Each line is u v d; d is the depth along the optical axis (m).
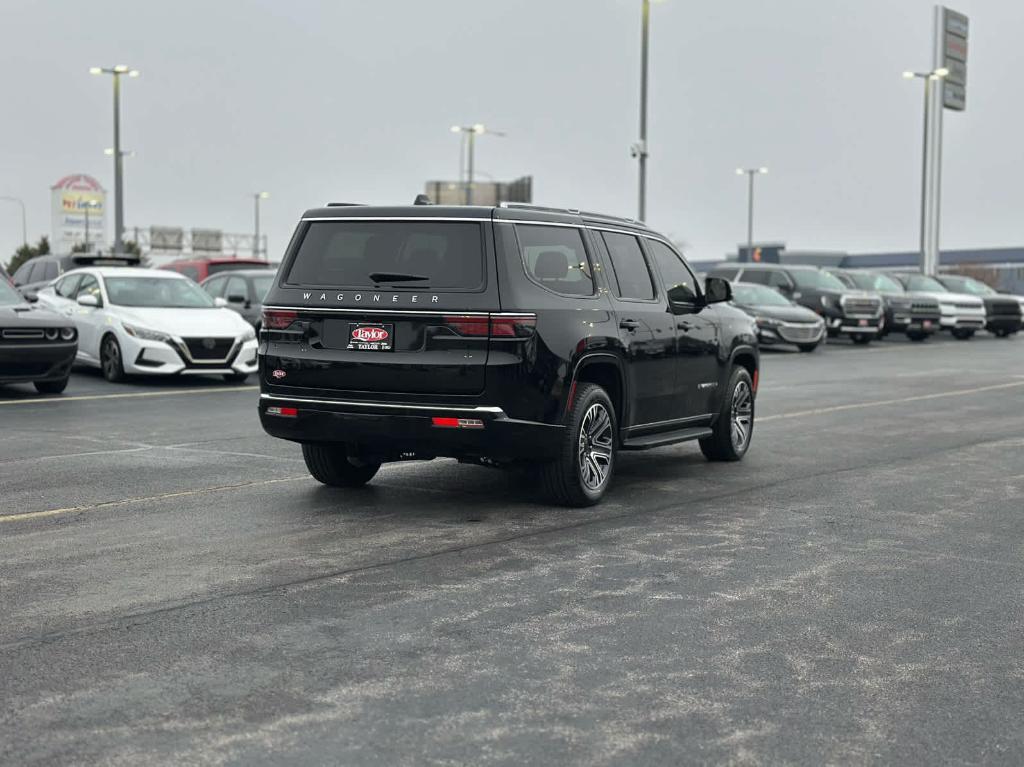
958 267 99.81
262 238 90.12
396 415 7.76
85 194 115.31
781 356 27.20
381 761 3.86
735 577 6.34
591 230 8.73
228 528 7.44
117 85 45.06
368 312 7.82
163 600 5.75
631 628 5.39
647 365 8.99
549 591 6.00
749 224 76.44
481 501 8.47
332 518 7.79
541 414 7.83
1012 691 4.62
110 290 17.89
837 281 33.62
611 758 3.91
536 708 4.36
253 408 14.22
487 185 80.06
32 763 3.81
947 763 3.91
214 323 17.30
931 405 15.64
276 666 4.79
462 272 7.74
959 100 57.00
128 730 4.09
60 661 4.82
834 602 5.87
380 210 8.03
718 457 10.55
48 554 6.69
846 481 9.52
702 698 4.50
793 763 3.90
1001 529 7.68
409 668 4.79
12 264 99.94
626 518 7.93
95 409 13.99
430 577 6.25
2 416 13.21
